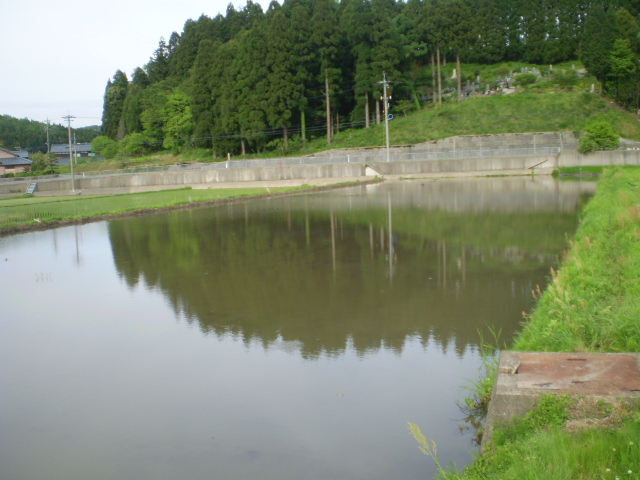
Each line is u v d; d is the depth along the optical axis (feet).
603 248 31.58
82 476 16.20
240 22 237.66
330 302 31.99
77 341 27.63
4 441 18.30
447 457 16.11
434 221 61.21
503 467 12.94
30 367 24.49
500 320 27.40
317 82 178.19
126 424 19.11
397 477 15.37
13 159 220.23
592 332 19.40
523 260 40.22
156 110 208.44
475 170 137.49
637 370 15.69
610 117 158.61
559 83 181.37
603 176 89.76
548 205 70.28
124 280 40.40
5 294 37.65
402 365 22.70
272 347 25.41
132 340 27.32
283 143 173.37
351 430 17.97
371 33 169.17
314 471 15.85
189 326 29.01
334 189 117.80
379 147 159.63
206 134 184.24
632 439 12.12
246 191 120.67
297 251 47.96
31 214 83.92
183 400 20.62
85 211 88.17
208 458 16.80
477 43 214.90
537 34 208.64
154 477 15.98
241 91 171.94
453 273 37.37
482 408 18.69
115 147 219.20
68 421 19.47
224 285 37.22
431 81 203.21
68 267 46.39
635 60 166.61
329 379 21.74
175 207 90.79
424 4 201.87
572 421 13.55
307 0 201.26
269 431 18.19
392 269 39.37
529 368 16.38
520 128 160.04
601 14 169.17
